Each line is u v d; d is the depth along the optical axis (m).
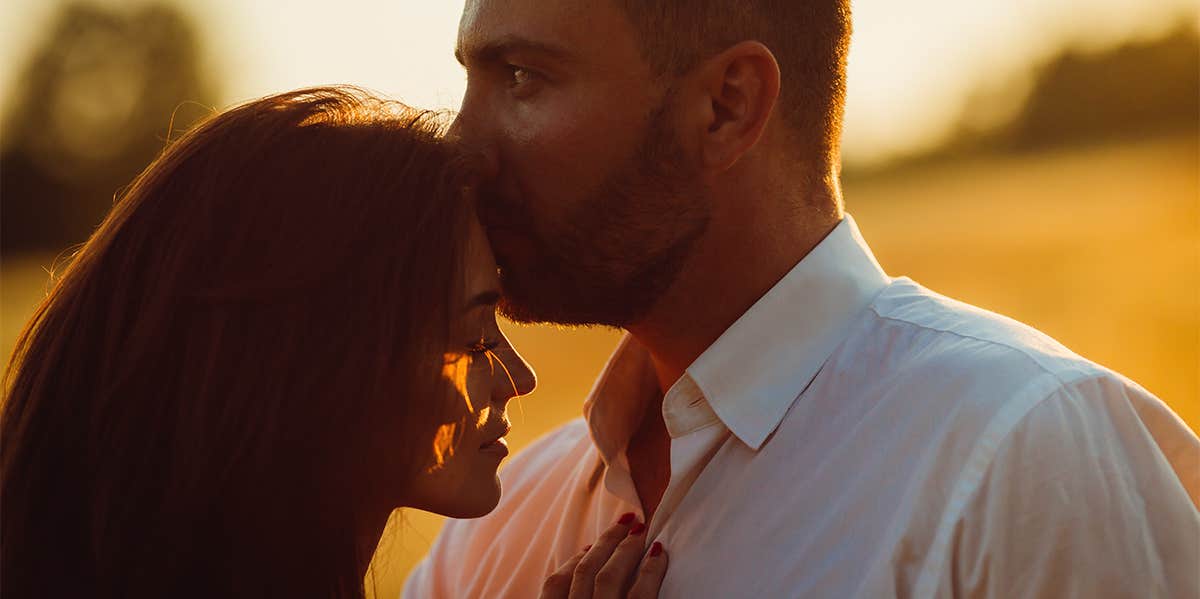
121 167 33.03
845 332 1.49
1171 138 36.69
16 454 1.34
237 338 1.33
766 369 1.47
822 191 1.58
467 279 1.43
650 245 1.49
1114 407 1.32
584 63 1.44
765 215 1.51
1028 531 1.24
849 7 1.62
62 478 1.35
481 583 1.76
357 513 1.38
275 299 1.33
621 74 1.44
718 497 1.46
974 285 17.05
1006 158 44.16
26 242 32.41
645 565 1.45
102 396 1.33
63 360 1.37
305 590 1.34
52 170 32.91
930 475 1.30
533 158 1.46
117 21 33.38
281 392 1.33
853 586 1.31
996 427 1.28
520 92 1.47
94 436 1.33
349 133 1.41
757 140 1.48
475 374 1.46
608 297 1.52
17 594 1.30
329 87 1.47
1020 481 1.26
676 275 1.51
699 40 1.45
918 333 1.43
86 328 1.36
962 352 1.37
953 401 1.33
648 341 1.61
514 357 1.55
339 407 1.35
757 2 1.48
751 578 1.38
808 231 1.55
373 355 1.36
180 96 33.03
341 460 1.35
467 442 1.45
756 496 1.43
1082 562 1.23
